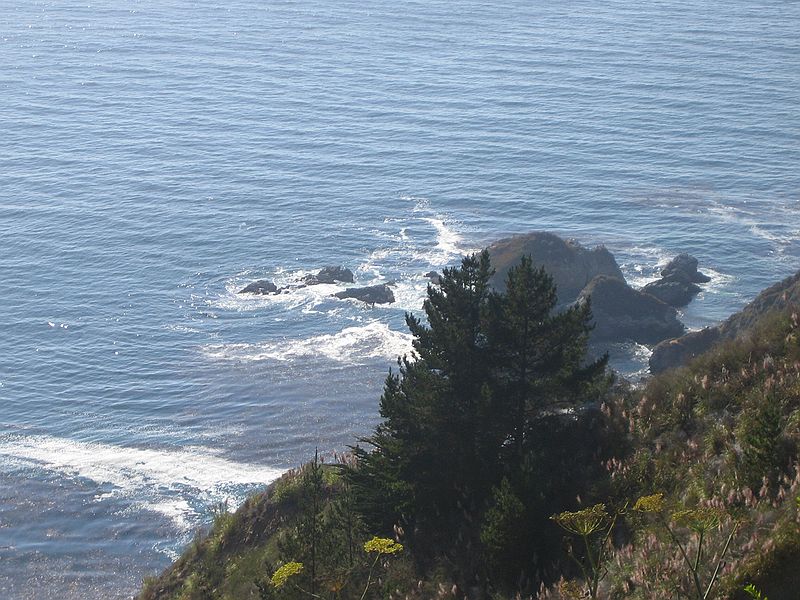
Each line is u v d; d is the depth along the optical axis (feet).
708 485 90.17
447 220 479.82
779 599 69.77
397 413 114.62
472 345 115.85
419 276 410.31
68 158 592.19
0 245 450.30
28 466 271.49
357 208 497.05
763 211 483.92
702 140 615.16
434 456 111.45
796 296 261.03
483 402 107.55
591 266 375.25
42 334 364.58
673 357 302.66
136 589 216.33
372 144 618.44
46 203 507.30
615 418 110.11
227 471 267.39
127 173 560.20
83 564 226.38
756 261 419.95
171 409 305.53
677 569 75.25
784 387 98.94
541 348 114.32
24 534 238.48
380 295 383.86
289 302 384.88
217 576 132.26
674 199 503.20
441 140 625.00
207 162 582.35
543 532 94.53
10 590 218.38
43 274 418.51
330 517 113.70
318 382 319.88
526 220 478.59
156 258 434.71
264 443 282.77
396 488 111.75
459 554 100.42
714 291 388.16
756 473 86.17
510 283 115.34
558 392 112.47
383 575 102.58
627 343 338.34
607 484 98.68
